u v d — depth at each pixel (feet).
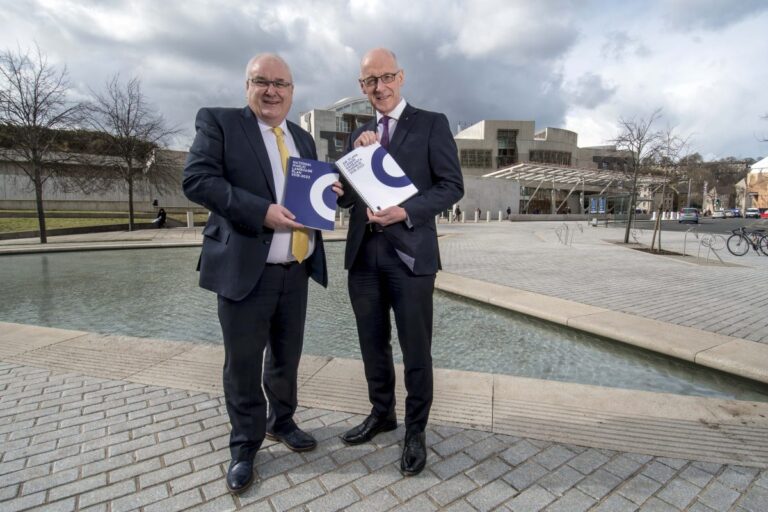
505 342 14.76
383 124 7.13
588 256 36.96
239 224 6.08
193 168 5.98
